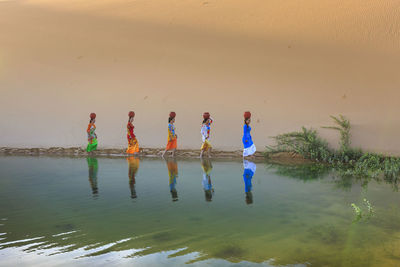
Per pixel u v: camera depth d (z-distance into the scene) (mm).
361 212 4531
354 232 3777
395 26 11312
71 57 12836
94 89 12305
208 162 9078
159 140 11586
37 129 12156
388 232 3777
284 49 11688
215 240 3537
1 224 4004
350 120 10062
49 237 3609
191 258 3096
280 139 10570
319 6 13523
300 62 11227
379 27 11469
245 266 2936
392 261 3033
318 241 3516
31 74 12703
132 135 10430
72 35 13523
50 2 19047
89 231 3791
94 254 3184
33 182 6348
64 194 5438
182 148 11344
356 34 11469
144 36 13180
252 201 5094
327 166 8500
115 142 11828
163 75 12078
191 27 13422
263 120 10930
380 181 6629
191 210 4602
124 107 12008
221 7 14695
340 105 10344
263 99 11125
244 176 7059
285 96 10938
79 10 16500
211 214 4430
